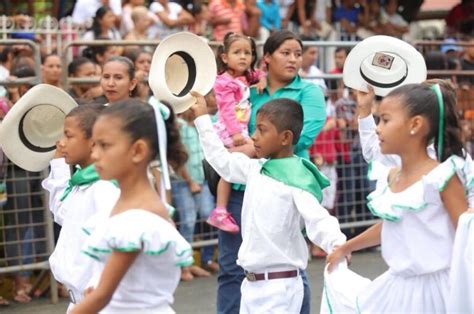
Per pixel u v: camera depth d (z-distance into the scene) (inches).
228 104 329.7
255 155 327.6
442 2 833.5
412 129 235.3
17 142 283.6
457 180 232.7
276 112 284.7
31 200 429.7
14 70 438.3
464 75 532.1
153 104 213.3
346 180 512.1
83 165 256.2
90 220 233.3
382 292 242.4
